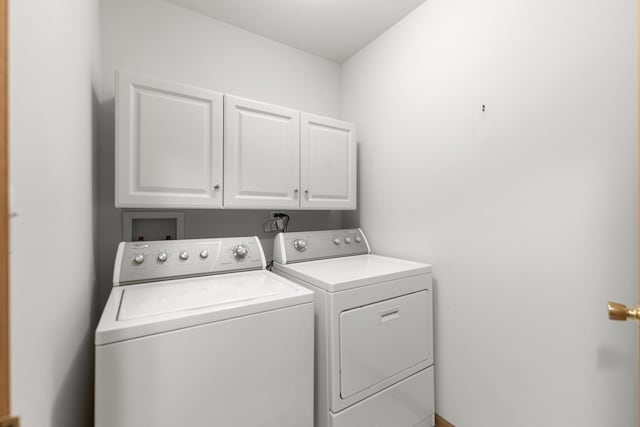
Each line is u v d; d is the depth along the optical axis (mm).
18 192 491
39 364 580
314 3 1683
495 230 1338
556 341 1142
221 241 1490
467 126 1449
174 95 1370
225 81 1852
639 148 696
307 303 1111
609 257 1009
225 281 1295
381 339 1328
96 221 1392
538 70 1181
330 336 1174
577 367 1087
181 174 1382
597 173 1031
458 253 1497
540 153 1179
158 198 1328
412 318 1457
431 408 1539
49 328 644
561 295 1128
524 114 1227
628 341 975
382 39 1979
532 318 1213
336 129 1935
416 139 1728
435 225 1617
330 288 1183
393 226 1890
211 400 899
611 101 997
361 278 1272
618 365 995
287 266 1559
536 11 1186
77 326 922
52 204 671
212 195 1462
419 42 1711
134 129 1278
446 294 1556
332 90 2342
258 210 1981
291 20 1837
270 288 1185
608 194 1007
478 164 1403
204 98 1439
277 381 1030
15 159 481
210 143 1459
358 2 1678
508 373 1291
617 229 991
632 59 955
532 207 1207
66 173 795
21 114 508
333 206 1911
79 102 974
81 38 1003
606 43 1006
